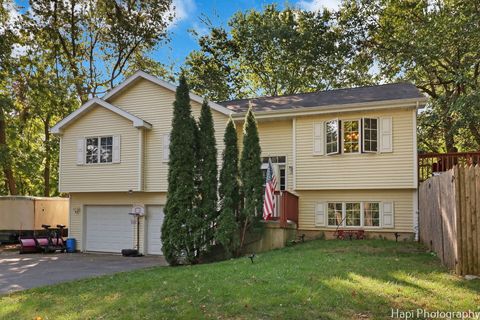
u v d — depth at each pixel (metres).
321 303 6.13
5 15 24.38
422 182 13.97
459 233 7.84
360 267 8.62
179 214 12.61
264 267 9.17
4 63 23.25
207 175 13.11
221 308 6.18
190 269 10.12
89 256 17.70
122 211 19.38
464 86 21.75
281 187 17.22
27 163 28.00
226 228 12.77
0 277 11.40
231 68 33.06
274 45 30.06
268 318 5.68
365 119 15.70
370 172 15.55
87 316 6.41
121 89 18.98
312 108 16.11
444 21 20.05
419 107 15.20
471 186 7.88
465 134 23.44
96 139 19.14
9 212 22.09
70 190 19.33
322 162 16.30
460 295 6.51
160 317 5.99
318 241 14.68
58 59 27.81
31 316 6.72
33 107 25.77
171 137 13.03
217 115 17.61
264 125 17.61
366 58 26.77
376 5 26.02
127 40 28.61
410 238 15.06
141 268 12.84
